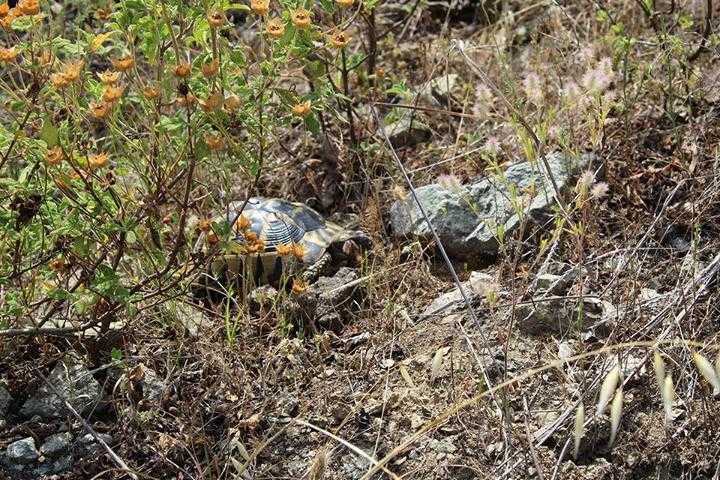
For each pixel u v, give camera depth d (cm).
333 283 493
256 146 481
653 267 471
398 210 526
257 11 406
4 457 418
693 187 494
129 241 419
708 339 425
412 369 442
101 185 425
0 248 429
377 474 400
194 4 421
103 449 419
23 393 444
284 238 498
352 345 464
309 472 391
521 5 680
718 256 433
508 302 461
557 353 434
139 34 434
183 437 421
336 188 562
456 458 399
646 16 585
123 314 464
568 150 466
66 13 641
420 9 679
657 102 551
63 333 434
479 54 633
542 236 482
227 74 412
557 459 391
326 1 453
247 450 416
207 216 487
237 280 491
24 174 412
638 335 423
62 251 426
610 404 400
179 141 421
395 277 497
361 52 647
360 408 426
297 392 440
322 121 556
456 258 507
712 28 580
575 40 606
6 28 398
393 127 585
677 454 393
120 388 436
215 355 442
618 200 508
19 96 434
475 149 537
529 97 481
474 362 432
